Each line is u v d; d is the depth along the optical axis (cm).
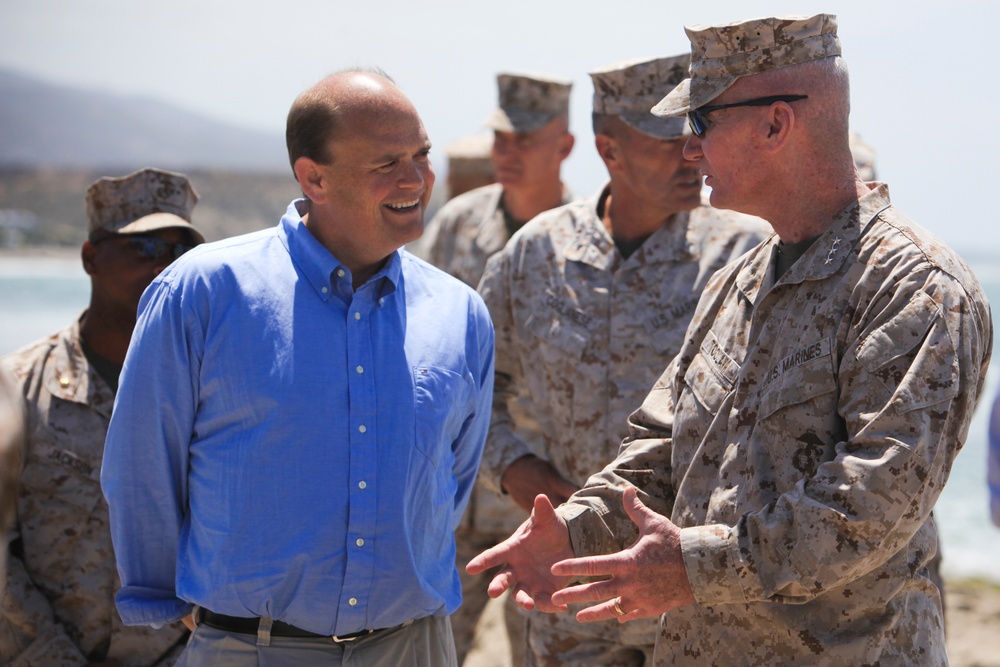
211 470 258
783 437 235
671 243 364
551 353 371
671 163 351
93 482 333
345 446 257
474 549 514
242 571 252
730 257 359
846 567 214
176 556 271
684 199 355
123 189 342
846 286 231
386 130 261
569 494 358
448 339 280
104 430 337
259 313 259
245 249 267
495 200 596
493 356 303
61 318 3609
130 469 264
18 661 320
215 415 259
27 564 329
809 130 240
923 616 240
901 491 212
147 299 266
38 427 333
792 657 234
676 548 226
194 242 358
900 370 218
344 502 255
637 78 353
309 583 252
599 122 368
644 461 277
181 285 261
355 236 268
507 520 508
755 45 240
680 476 262
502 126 558
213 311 259
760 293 253
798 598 222
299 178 269
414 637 272
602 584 228
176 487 267
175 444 264
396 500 260
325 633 256
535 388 381
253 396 255
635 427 288
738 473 242
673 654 257
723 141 247
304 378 257
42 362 341
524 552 263
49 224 13962
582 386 365
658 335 359
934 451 214
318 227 273
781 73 239
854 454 218
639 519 231
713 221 366
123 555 270
